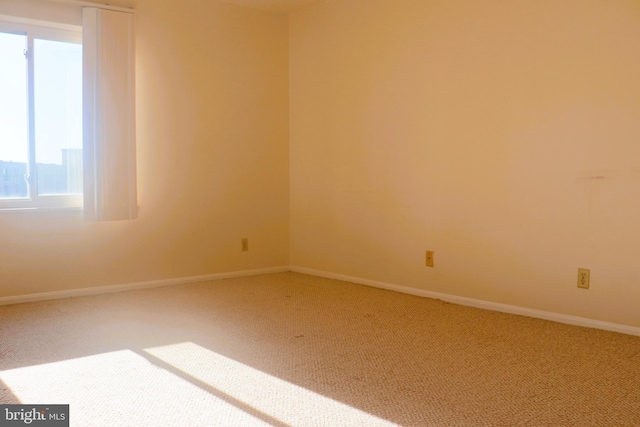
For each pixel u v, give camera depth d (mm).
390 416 1804
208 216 4277
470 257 3406
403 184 3801
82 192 3752
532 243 3096
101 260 3791
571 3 2877
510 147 3170
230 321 3025
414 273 3758
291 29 4648
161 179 4031
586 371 2217
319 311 3264
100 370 2236
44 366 2283
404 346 2566
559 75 2939
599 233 2822
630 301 2730
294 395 1981
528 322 2992
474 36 3324
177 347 2551
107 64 3672
